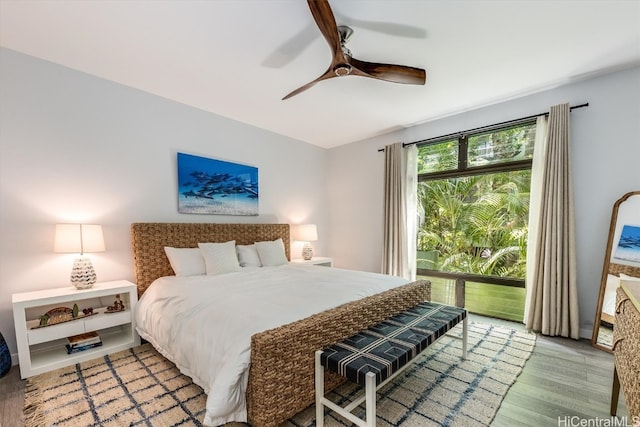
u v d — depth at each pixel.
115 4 1.69
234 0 1.66
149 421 1.54
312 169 4.75
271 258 3.54
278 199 4.24
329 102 3.13
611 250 2.46
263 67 2.41
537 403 1.70
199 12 1.76
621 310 1.42
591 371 2.05
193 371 1.70
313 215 4.76
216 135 3.48
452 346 2.48
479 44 2.07
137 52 2.21
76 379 1.96
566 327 2.61
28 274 2.25
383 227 4.05
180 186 3.14
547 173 2.72
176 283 2.46
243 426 1.50
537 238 2.77
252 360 1.40
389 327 1.95
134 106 2.81
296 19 1.83
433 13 1.76
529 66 2.39
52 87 2.36
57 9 1.73
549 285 2.69
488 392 1.80
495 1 1.66
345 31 1.90
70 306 2.47
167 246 2.92
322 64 2.37
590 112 2.60
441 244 3.73
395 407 1.66
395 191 3.93
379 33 1.95
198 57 2.27
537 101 2.89
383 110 3.35
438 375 2.00
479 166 3.36
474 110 3.33
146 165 2.90
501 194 3.25
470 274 3.48
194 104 3.21
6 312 2.15
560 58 2.26
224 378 1.37
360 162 4.54
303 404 1.55
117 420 1.55
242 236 3.61
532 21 1.83
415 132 3.88
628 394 1.16
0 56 2.14
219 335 1.60
